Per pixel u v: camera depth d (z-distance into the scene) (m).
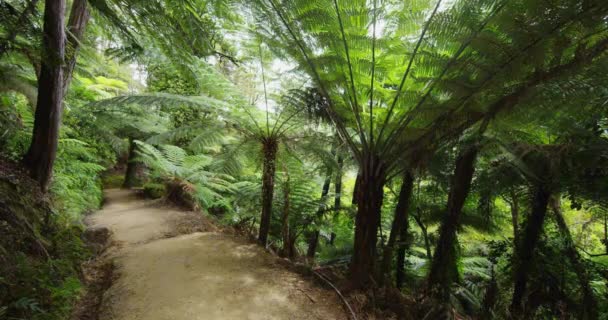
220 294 2.46
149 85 7.77
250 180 6.57
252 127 3.98
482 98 2.29
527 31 2.02
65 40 3.18
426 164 2.72
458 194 2.63
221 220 5.38
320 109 2.78
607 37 1.94
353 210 4.12
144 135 7.84
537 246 3.15
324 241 6.20
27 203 2.66
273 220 4.46
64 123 5.57
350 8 2.50
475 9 2.20
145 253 3.29
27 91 3.32
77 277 2.45
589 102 2.18
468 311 3.08
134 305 2.22
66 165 5.12
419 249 5.08
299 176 4.41
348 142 2.87
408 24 2.56
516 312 2.91
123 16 3.50
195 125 3.89
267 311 2.28
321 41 2.62
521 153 2.73
